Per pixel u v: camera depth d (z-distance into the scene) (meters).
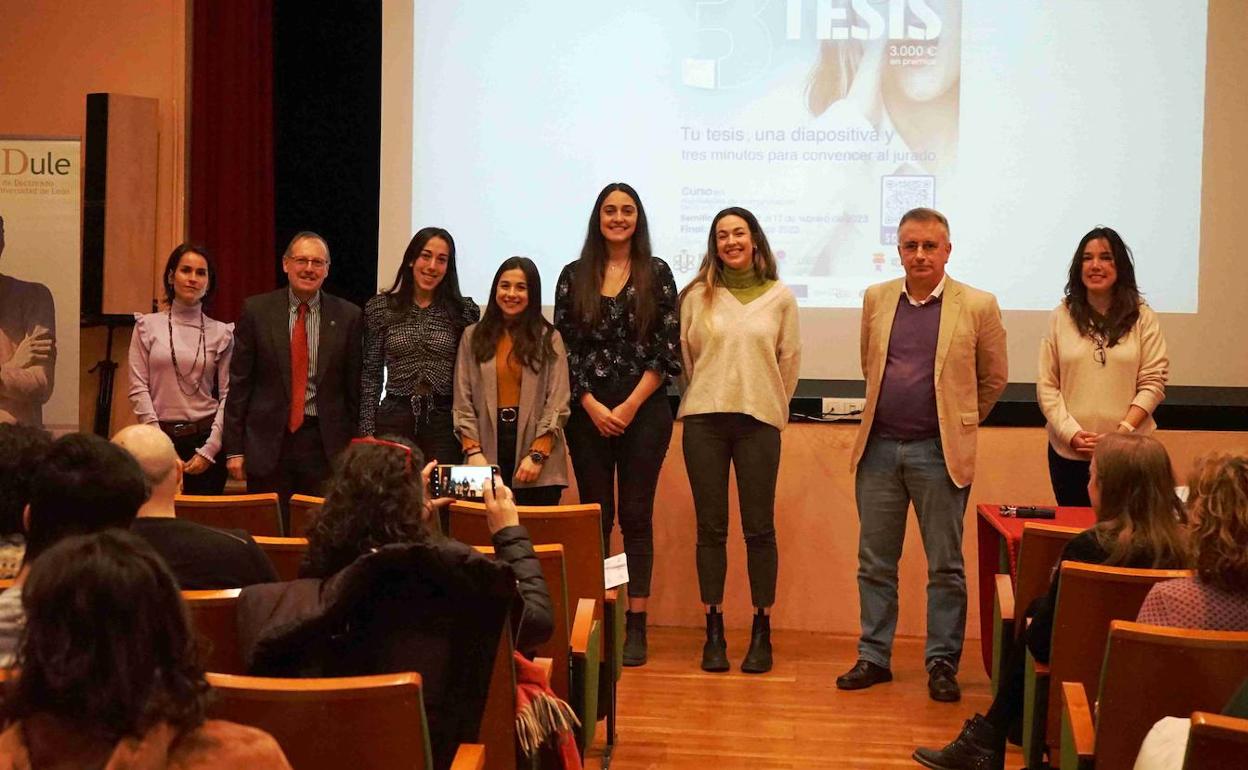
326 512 2.04
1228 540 2.21
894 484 4.01
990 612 3.93
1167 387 5.06
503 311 4.18
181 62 5.45
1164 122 5.05
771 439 4.20
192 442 4.51
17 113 5.52
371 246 6.08
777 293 4.25
